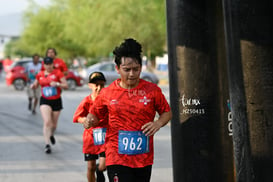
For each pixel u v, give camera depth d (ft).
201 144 25.84
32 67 84.58
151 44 148.77
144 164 22.54
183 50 25.63
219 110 25.72
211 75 25.58
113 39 151.02
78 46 254.88
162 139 56.13
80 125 69.56
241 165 22.13
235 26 21.79
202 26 25.35
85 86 166.40
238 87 21.89
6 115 82.53
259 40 21.49
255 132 21.68
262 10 21.43
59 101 50.37
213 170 25.90
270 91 21.53
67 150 50.21
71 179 37.86
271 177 21.77
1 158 46.32
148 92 22.34
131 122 22.34
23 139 57.62
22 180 37.65
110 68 146.30
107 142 23.06
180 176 26.53
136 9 146.61
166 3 26.43
